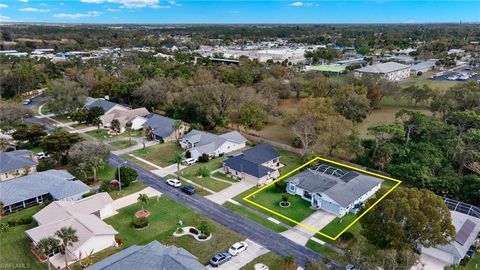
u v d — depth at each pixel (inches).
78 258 1641.2
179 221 1973.4
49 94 4288.9
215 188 2407.7
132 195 2290.8
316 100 3390.7
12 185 2202.3
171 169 2721.5
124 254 1519.4
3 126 3474.4
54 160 2721.5
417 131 2898.6
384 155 2603.3
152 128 3503.9
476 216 1961.1
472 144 2541.8
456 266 1423.5
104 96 4997.5
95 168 2482.8
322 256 1680.6
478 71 6968.5
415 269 1566.2
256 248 1748.3
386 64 6550.2
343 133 2787.9
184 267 1407.5
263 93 4333.2
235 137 3243.1
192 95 3878.0
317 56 7775.6
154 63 6776.6
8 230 1897.1
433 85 5487.2
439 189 2265.0
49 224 1763.0
